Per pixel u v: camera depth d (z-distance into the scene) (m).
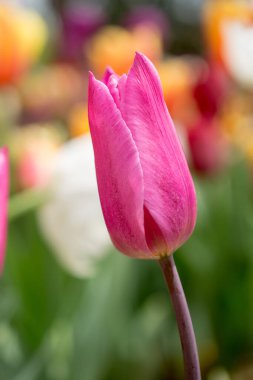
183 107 0.94
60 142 1.06
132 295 0.88
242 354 0.88
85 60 1.65
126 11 3.12
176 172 0.43
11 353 0.75
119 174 0.42
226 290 0.87
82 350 0.73
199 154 0.86
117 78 0.44
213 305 0.88
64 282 0.79
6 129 1.07
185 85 0.94
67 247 0.73
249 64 0.94
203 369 0.89
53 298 0.78
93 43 1.64
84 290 0.77
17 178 0.86
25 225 0.94
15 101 1.28
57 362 0.75
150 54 1.05
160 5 3.02
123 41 1.03
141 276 0.93
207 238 0.88
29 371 0.71
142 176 0.42
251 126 1.00
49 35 1.78
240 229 0.87
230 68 0.95
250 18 0.94
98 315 0.74
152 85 0.43
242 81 0.96
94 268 0.74
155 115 0.43
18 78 1.00
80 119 0.90
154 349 0.86
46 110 1.32
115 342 0.80
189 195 0.44
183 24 2.78
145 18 1.65
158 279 0.94
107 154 0.42
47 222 0.73
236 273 0.87
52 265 0.79
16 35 0.96
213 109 0.88
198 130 0.86
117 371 0.83
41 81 1.43
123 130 0.42
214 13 0.96
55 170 0.72
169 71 1.02
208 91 0.88
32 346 0.76
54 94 1.35
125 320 0.83
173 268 0.44
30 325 0.77
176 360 0.89
